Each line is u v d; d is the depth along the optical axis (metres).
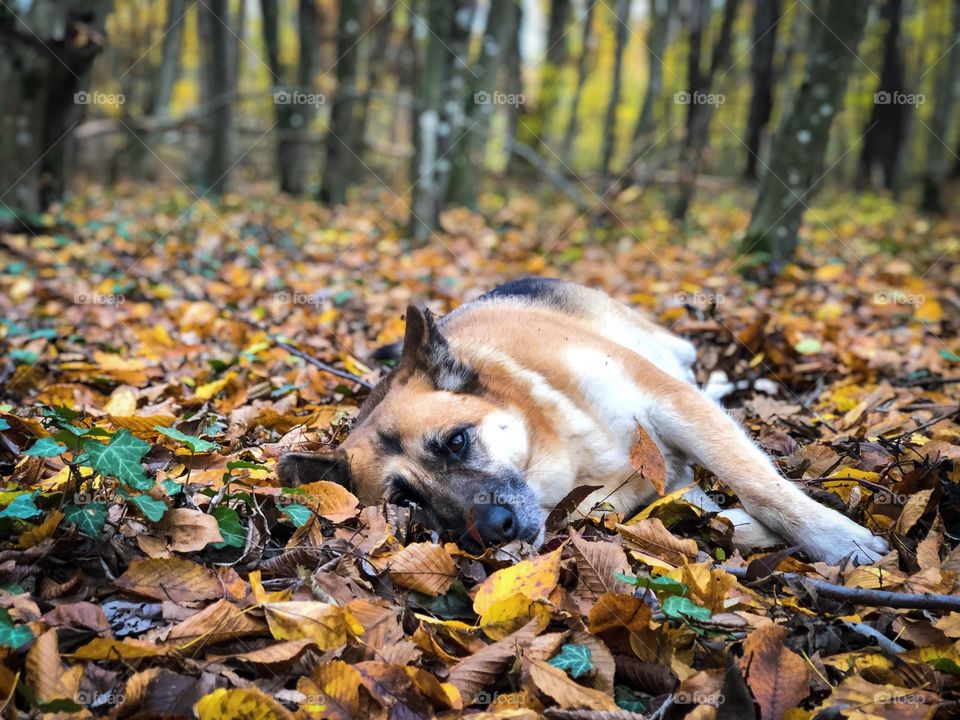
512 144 4.19
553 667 0.59
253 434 1.05
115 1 7.92
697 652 0.64
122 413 1.09
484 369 0.89
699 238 3.65
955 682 0.62
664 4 5.73
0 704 0.54
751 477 0.84
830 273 2.21
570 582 0.72
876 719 0.55
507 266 2.81
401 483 0.83
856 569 0.74
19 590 0.64
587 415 0.91
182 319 1.74
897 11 6.34
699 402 0.91
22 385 1.30
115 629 0.63
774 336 1.48
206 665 0.58
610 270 2.76
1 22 2.54
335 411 1.14
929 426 1.07
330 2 8.47
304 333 1.68
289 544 0.74
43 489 0.76
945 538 0.82
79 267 2.35
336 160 4.73
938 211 5.47
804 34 6.19
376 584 0.70
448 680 0.59
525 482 0.84
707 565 0.69
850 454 0.97
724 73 5.54
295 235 3.38
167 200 4.40
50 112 2.75
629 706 0.60
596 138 10.78
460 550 0.77
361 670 0.57
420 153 3.13
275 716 0.53
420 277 2.43
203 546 0.70
